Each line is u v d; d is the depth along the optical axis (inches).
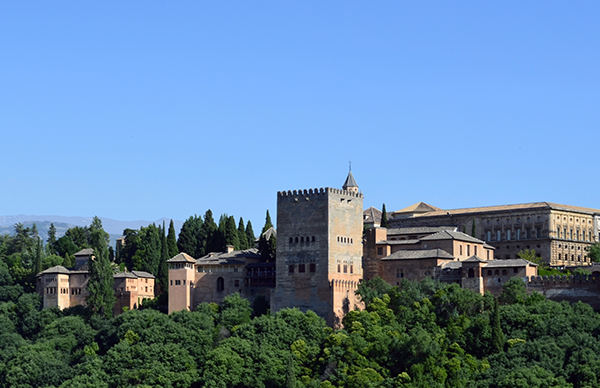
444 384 7716.5
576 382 7381.9
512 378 7283.5
